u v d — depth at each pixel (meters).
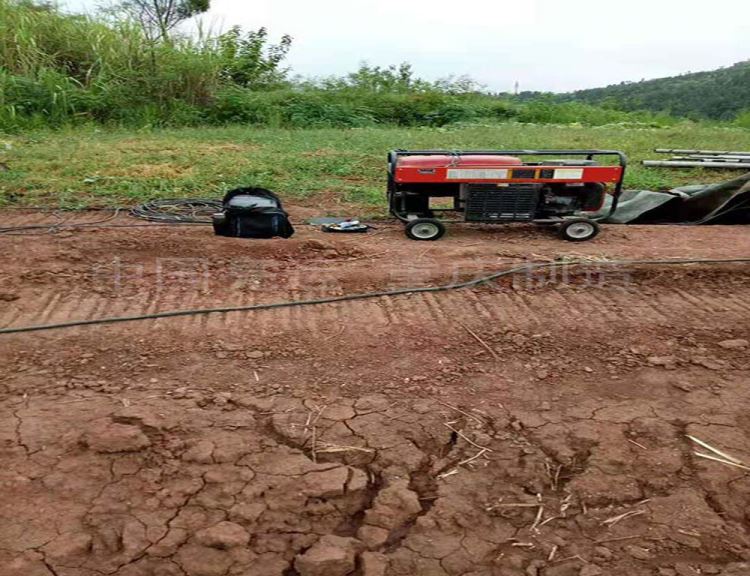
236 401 3.53
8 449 3.08
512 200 6.04
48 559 2.54
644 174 9.24
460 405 3.57
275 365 3.89
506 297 4.86
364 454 3.18
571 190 6.22
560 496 2.99
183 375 3.75
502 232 6.50
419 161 5.92
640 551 2.70
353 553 2.65
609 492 3.00
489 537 2.76
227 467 3.04
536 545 2.73
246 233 5.91
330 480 2.99
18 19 13.73
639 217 7.11
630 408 3.58
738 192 6.82
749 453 3.24
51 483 2.90
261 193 6.07
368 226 6.65
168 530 2.70
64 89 12.67
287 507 2.86
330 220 6.75
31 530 2.66
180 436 3.23
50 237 5.81
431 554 2.67
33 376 3.67
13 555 2.55
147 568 2.54
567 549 2.72
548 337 4.29
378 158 10.15
